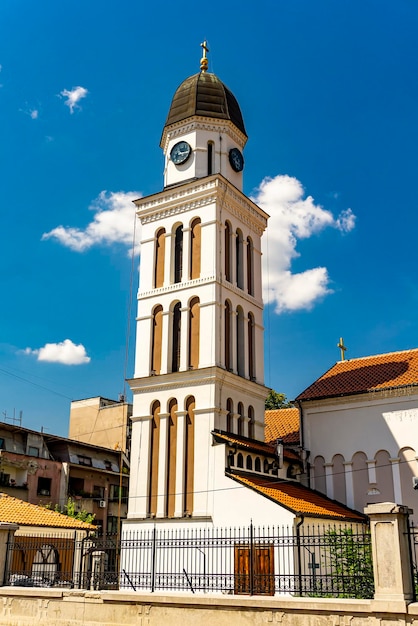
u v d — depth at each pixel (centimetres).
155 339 4044
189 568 3225
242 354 4059
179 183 4300
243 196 4300
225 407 3744
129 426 7344
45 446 5806
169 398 3812
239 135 4541
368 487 3828
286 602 1838
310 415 4169
